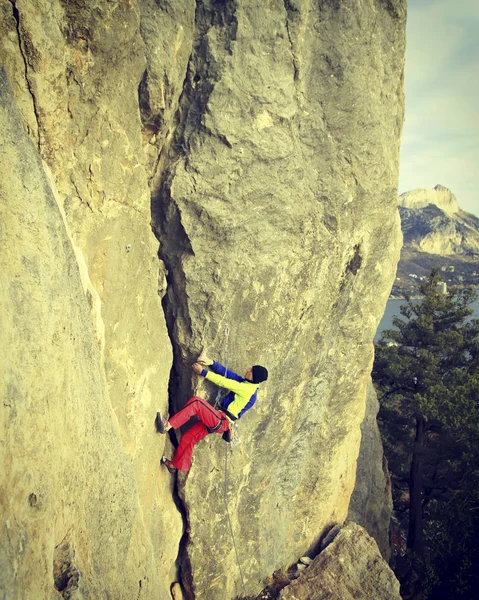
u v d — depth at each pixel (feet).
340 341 26.22
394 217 26.45
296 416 24.82
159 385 19.27
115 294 16.42
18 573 8.47
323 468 27.61
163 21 17.13
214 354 20.26
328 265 22.91
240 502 23.31
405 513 63.00
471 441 43.50
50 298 10.61
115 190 15.97
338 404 27.25
